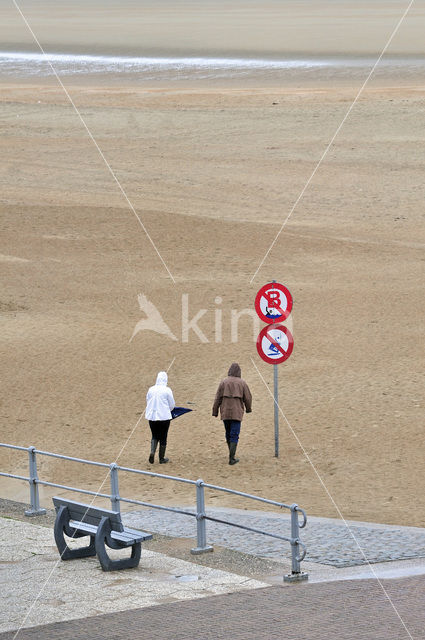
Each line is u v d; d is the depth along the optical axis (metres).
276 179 84.12
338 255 65.75
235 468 35.22
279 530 27.61
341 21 184.50
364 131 96.69
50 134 100.19
